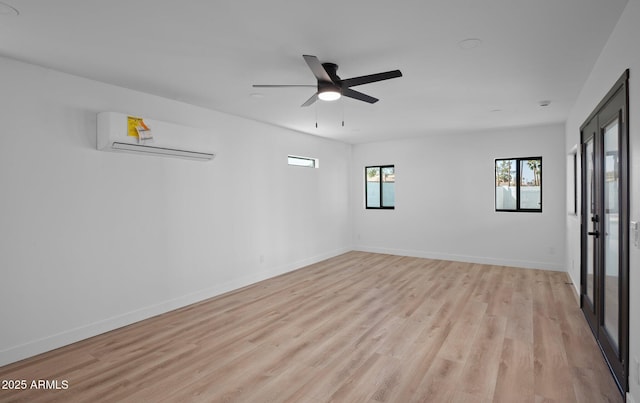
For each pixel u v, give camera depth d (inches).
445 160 271.9
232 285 198.4
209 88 150.9
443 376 103.2
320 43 106.9
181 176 172.2
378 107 183.5
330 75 121.1
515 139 245.0
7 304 116.3
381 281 212.4
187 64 123.5
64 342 129.2
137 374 107.3
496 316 151.5
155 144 151.1
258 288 201.5
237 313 160.7
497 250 253.9
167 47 109.5
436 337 130.7
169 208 166.6
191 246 176.4
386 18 91.9
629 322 86.0
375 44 107.6
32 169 122.5
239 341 130.0
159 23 94.0
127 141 141.6
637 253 79.4
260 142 219.1
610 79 103.5
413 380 101.4
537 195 241.9
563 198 230.8
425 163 280.5
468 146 262.4
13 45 107.2
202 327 144.4
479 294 183.5
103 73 132.0
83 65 124.0
